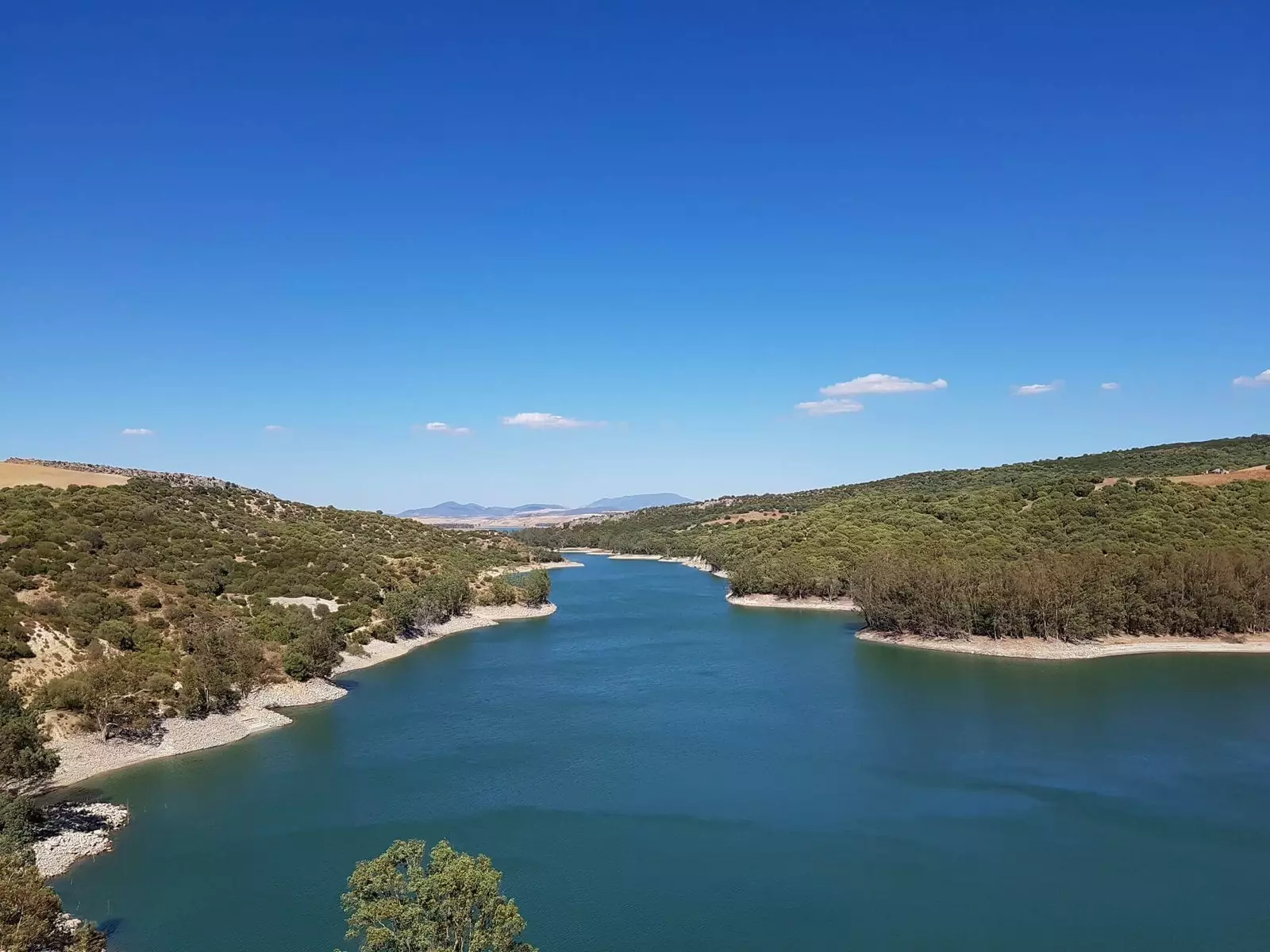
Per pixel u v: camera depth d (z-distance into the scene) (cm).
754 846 5062
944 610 11406
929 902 4394
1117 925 4166
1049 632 10988
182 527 12019
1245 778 6147
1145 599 11206
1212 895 4459
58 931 3516
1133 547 12544
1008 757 6650
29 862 4044
